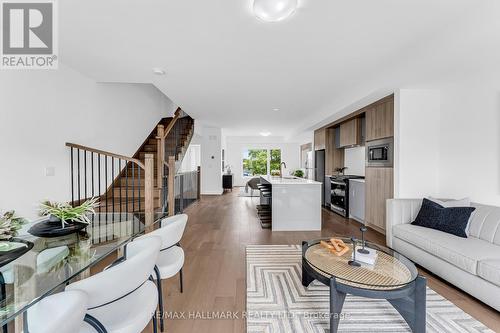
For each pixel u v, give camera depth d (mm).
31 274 1265
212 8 1767
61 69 3180
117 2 1700
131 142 5176
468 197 2936
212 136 8422
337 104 4688
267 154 11906
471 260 2008
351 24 1981
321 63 2754
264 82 3410
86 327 1156
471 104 3023
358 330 1717
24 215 2664
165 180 4684
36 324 919
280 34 2135
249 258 2975
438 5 1743
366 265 1867
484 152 2879
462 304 2018
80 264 1371
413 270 1787
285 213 4297
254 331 1721
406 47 2367
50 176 3012
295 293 2193
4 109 2449
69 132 3340
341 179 5410
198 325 1793
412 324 1646
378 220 4004
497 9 1688
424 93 3439
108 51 2461
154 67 2869
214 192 8547
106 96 4270
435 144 3459
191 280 2447
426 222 2824
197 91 3854
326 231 4207
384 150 3842
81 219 1827
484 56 2396
